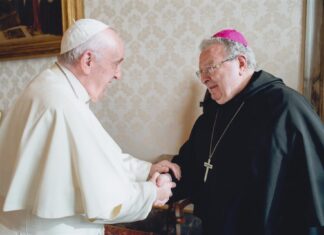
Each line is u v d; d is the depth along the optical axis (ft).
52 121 3.31
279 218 3.80
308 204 3.47
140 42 6.66
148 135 6.86
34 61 7.82
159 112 6.68
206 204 4.43
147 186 3.72
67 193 3.26
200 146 4.84
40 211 3.13
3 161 3.60
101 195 3.17
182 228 6.43
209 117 4.89
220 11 5.88
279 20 5.47
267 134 3.78
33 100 3.46
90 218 3.15
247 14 5.68
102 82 3.78
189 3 6.11
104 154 3.35
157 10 6.41
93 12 7.05
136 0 6.57
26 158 3.27
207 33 6.03
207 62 4.24
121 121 7.09
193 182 5.06
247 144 3.95
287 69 5.50
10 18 7.74
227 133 4.33
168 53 6.42
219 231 4.06
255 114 4.04
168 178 4.31
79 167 3.19
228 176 4.08
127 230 6.67
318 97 5.23
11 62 8.10
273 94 4.01
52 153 3.22
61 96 3.43
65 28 7.06
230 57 4.15
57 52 7.38
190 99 6.33
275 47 5.55
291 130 3.69
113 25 6.87
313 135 3.67
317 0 5.09
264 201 3.64
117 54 3.73
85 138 3.29
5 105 8.36
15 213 3.62
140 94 6.81
